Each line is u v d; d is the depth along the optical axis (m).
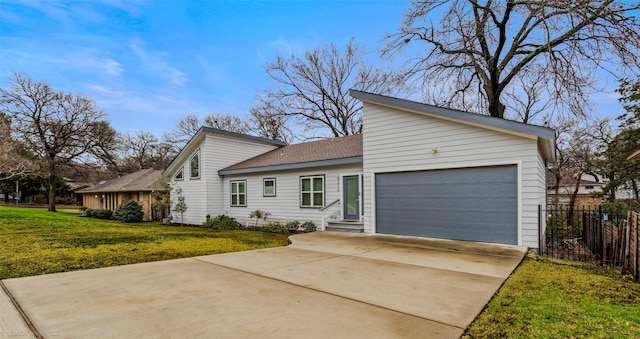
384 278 4.88
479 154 7.93
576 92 10.23
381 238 8.99
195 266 5.75
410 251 7.13
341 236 9.72
